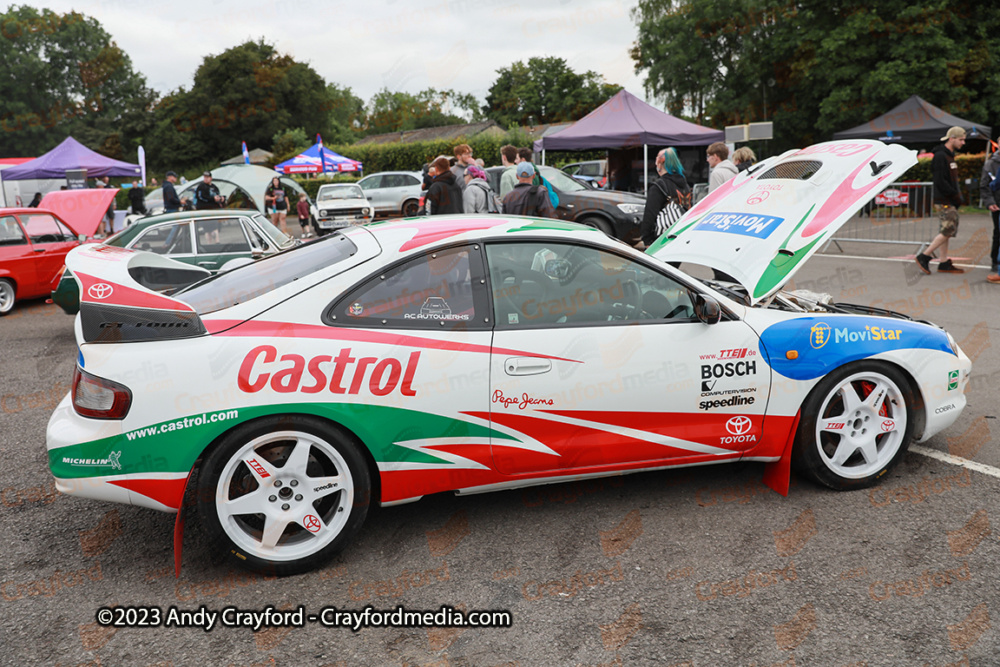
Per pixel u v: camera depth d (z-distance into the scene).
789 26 29.53
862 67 26.36
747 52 31.27
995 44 25.25
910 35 25.05
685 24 32.38
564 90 49.94
